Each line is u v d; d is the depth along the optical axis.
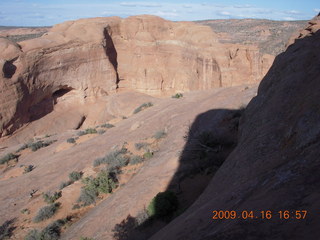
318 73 8.50
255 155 7.75
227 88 32.41
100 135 28.30
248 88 27.22
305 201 4.03
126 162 18.44
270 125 8.56
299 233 3.40
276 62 12.25
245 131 10.77
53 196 16.17
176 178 12.70
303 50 10.69
